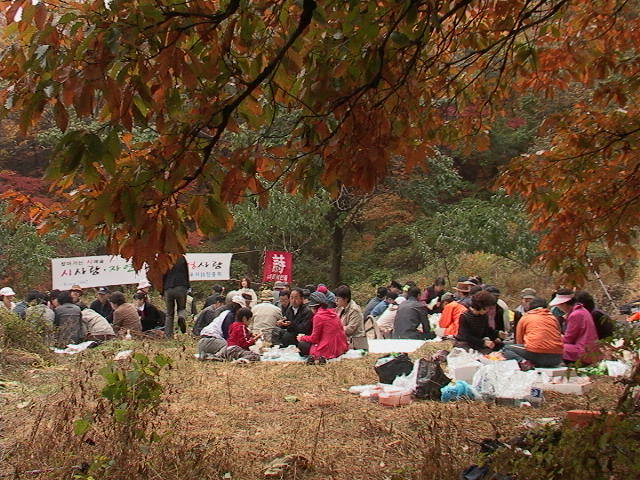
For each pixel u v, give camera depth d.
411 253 29.53
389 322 15.75
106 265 16.53
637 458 4.02
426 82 6.38
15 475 5.43
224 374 10.41
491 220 21.84
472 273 24.47
